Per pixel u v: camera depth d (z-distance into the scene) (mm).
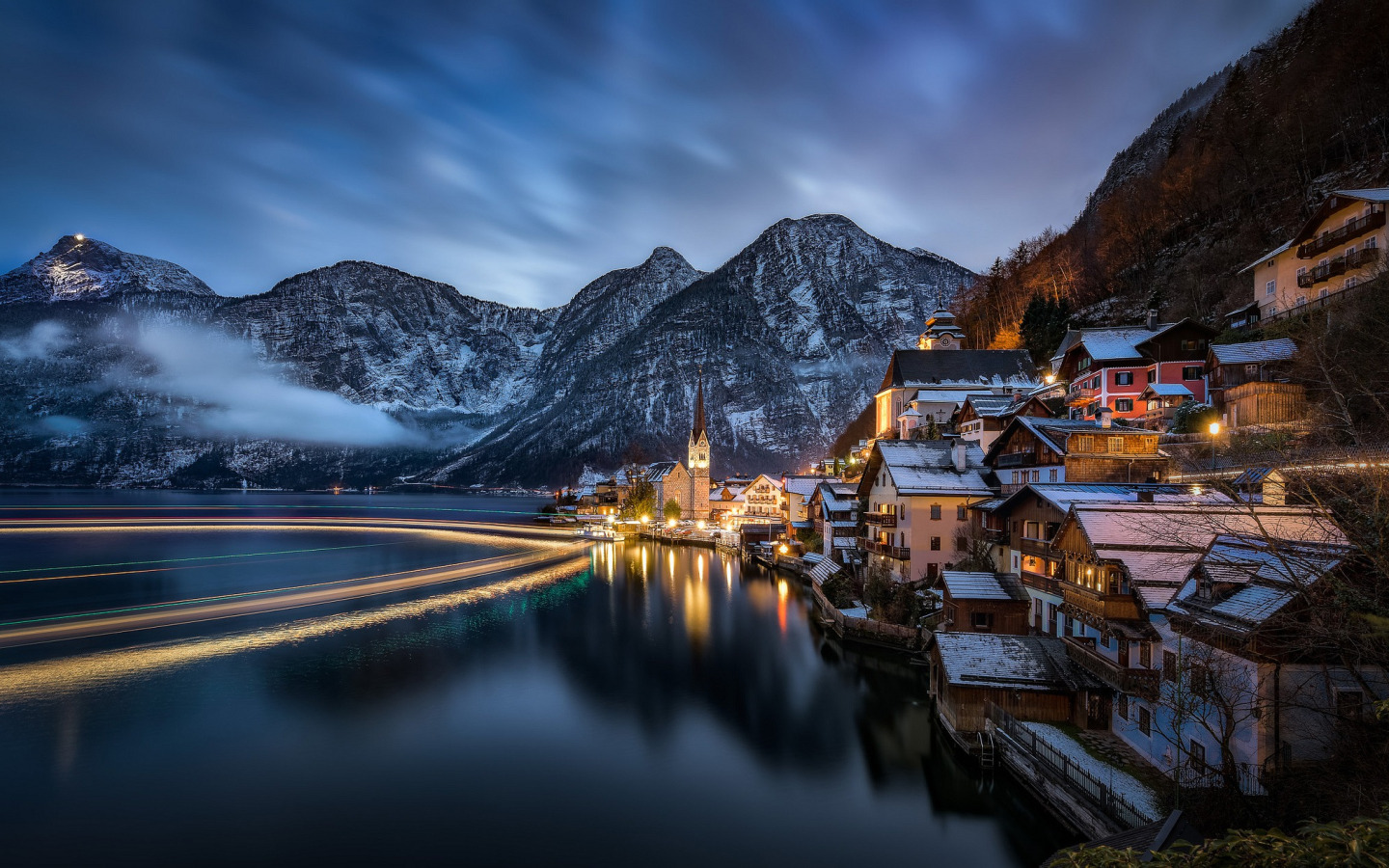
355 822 27031
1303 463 22250
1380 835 8164
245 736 35469
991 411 64875
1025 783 26375
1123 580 27375
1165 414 57250
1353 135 78375
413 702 40719
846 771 31453
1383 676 19375
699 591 78000
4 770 31406
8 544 129250
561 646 53500
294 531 163625
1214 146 108062
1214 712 21719
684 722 37500
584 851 25078
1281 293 60531
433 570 97250
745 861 24422
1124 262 114875
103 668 47188
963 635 32562
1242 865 9227
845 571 63500
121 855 24562
